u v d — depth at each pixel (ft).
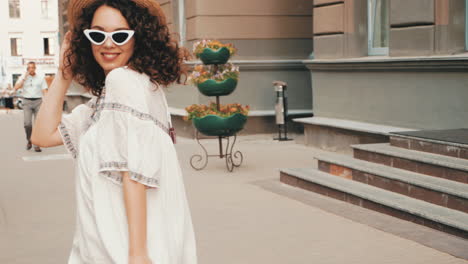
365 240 18.63
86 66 7.87
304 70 52.26
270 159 36.65
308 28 52.21
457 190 20.01
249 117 50.80
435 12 30.81
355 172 25.46
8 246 19.12
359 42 38.14
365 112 36.91
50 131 7.79
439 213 19.57
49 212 23.86
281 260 16.92
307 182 26.63
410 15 32.32
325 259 16.88
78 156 7.31
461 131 27.48
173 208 7.30
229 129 32.35
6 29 162.71
